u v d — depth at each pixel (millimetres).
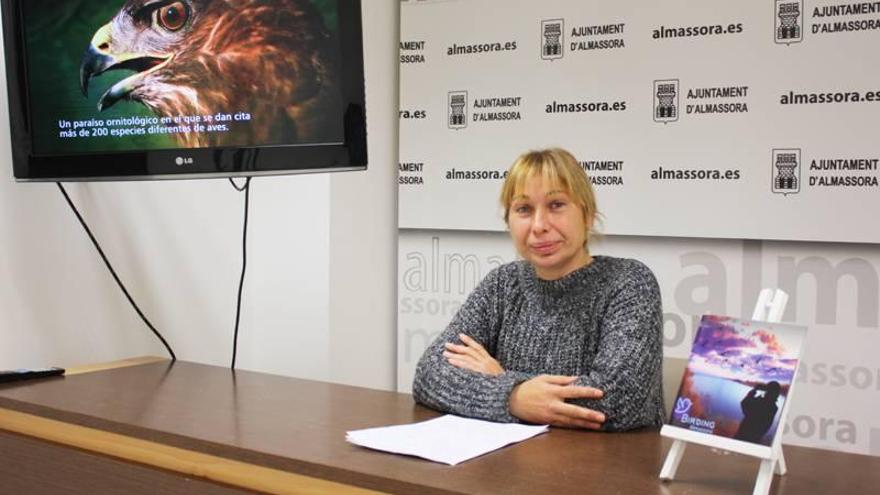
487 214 2982
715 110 2609
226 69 2055
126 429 1558
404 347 3143
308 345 2857
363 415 1639
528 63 2896
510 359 1863
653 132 2703
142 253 2531
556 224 1749
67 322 2352
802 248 2527
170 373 2080
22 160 2172
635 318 1695
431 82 3061
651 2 2688
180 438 1472
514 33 2916
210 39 2059
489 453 1358
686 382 1218
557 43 2846
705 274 2666
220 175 2074
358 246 2961
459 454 1331
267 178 2869
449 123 3039
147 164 2105
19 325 2242
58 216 2324
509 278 1922
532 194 1758
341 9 2006
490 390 1619
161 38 2082
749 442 1125
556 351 1805
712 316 1253
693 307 2686
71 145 2145
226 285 2793
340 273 2869
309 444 1408
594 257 1857
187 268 2660
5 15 2150
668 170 2686
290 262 2885
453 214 3043
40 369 2053
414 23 3078
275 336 2918
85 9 2109
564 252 1762
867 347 2455
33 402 1735
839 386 2494
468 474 1230
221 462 1411
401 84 3105
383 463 1289
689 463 1306
